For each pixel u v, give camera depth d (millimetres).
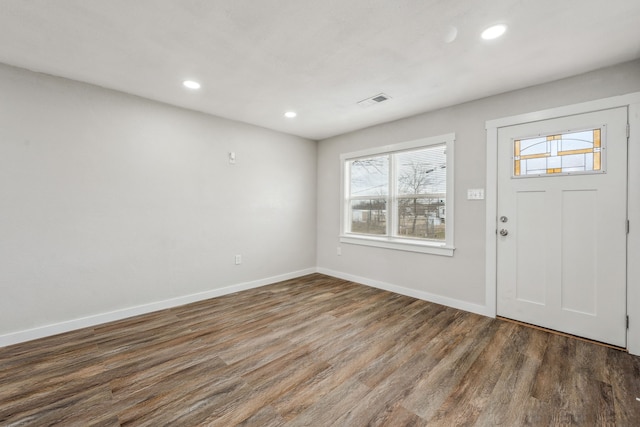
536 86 2576
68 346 2271
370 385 1790
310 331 2561
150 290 3023
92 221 2662
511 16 1672
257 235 3959
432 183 3381
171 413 1544
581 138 2361
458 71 2350
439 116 3213
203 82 2582
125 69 2344
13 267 2301
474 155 2949
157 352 2188
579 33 1828
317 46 2006
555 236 2500
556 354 2135
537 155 2576
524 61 2182
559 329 2490
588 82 2326
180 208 3227
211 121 3457
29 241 2365
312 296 3547
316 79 2516
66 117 2512
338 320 2803
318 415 1533
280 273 4258
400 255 3625
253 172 3895
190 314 2961
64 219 2521
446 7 1605
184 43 1974
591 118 2314
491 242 2840
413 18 1702
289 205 4352
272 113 3402
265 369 1966
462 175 3039
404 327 2635
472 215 2971
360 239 4078
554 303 2516
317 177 4773
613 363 2010
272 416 1525
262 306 3195
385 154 3826
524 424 1470
